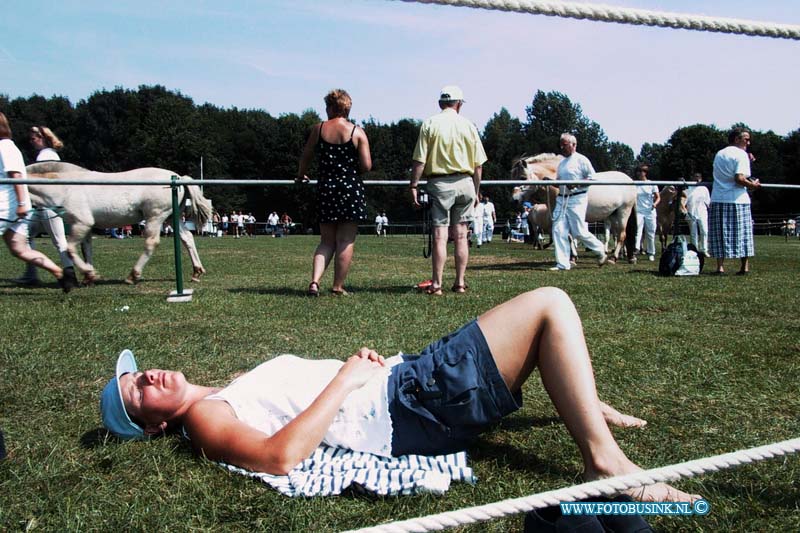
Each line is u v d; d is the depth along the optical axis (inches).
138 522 77.3
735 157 348.5
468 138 270.7
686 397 125.5
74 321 208.5
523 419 113.6
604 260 433.1
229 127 2861.7
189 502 82.2
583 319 207.9
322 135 262.2
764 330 190.1
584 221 407.8
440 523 52.6
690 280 325.4
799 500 80.7
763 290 280.2
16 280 327.0
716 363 150.3
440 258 270.5
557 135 3865.7
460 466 88.3
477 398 86.9
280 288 300.4
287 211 2603.3
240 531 75.8
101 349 167.8
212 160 2571.4
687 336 180.9
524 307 86.4
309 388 95.5
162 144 2534.5
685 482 85.0
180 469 91.0
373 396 90.7
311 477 84.6
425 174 274.2
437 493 82.6
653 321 204.2
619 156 4190.5
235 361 156.2
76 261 316.8
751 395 126.5
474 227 788.0
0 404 124.0
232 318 213.2
